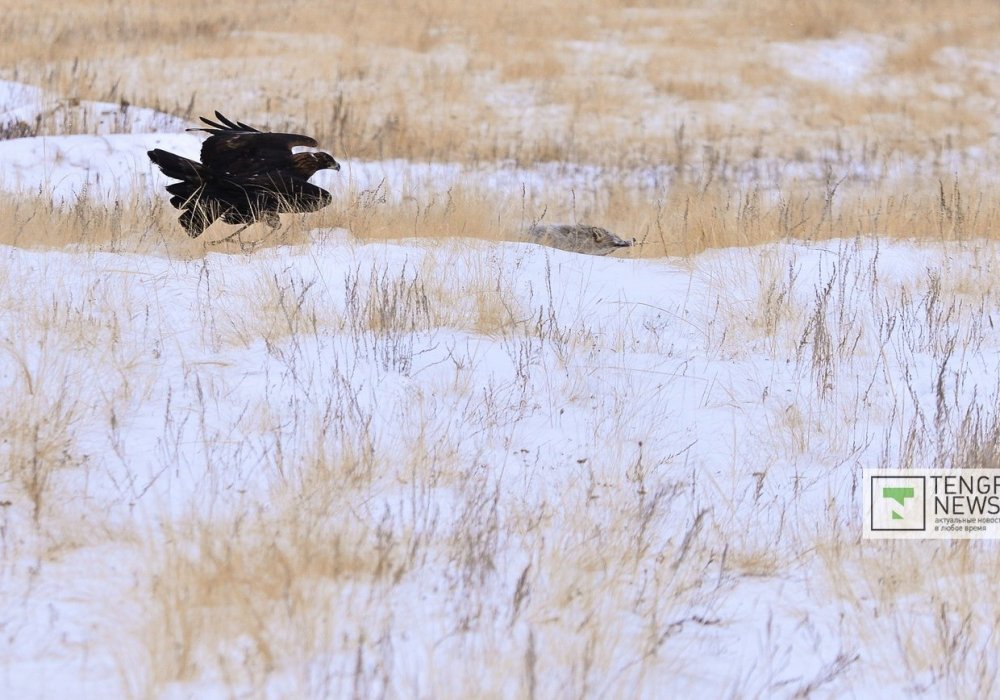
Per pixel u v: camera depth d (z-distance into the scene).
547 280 31.73
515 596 17.62
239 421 23.95
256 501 20.69
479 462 23.09
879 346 29.81
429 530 20.09
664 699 15.97
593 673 16.17
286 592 16.89
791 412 25.88
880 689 16.61
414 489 20.73
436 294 31.11
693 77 94.06
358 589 18.08
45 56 88.56
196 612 16.78
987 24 112.69
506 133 77.00
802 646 17.61
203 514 20.22
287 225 37.41
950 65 100.12
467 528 19.62
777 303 30.81
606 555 19.50
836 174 69.50
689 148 75.69
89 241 34.06
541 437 24.52
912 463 23.83
